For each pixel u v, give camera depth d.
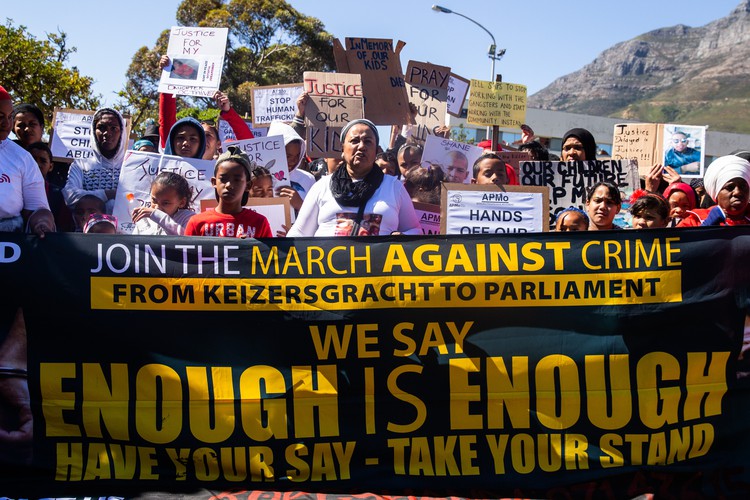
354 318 4.39
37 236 4.37
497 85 9.79
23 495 4.27
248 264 4.40
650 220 5.74
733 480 4.36
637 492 4.34
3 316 4.32
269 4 39.25
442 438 4.36
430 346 4.39
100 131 6.68
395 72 8.36
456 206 5.39
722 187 5.54
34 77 23.31
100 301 4.36
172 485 4.31
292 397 4.35
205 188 6.29
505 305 4.41
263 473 4.33
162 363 4.34
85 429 4.30
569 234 4.44
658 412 4.37
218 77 7.63
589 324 4.41
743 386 4.40
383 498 4.29
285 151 6.98
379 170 5.48
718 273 4.43
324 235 5.38
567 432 4.36
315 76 7.30
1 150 4.88
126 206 6.28
